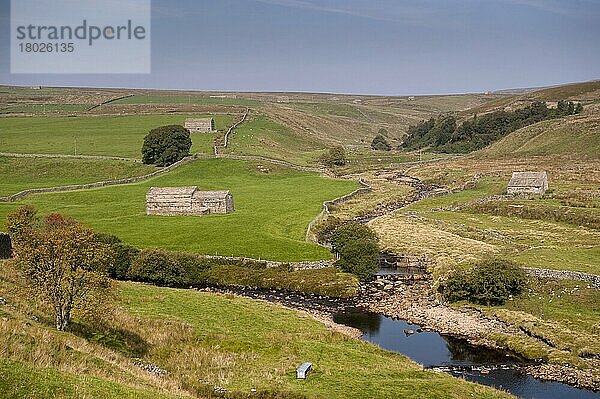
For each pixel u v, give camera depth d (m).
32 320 44.47
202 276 90.00
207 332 59.62
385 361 55.22
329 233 120.56
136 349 51.28
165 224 121.50
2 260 64.00
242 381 46.91
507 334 67.50
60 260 46.31
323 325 68.69
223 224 121.12
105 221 124.44
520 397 51.34
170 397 36.06
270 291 86.38
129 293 73.69
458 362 60.19
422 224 129.50
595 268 84.56
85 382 33.09
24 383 30.47
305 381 47.03
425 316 74.88
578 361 59.22
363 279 91.12
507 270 78.94
